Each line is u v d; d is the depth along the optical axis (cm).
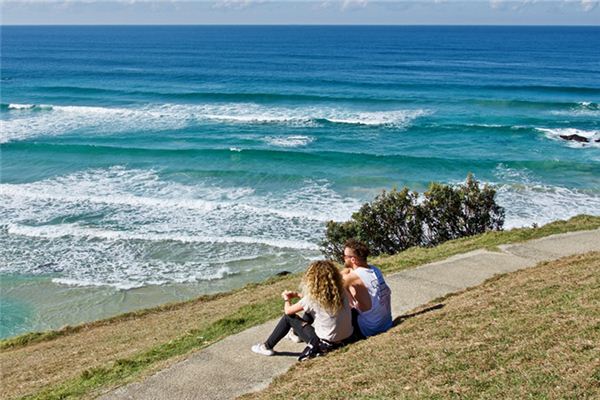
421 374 541
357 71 8081
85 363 911
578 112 4738
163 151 3266
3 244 2050
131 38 19925
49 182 2742
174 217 2281
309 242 2047
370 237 1510
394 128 4009
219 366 678
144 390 630
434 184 1563
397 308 834
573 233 1276
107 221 2244
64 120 4350
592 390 467
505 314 680
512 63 9606
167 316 1241
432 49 13362
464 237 1402
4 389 848
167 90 5903
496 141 3669
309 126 4094
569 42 16988
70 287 1775
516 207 2362
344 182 2761
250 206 2381
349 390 536
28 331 1538
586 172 2938
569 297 711
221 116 4422
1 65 9044
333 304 637
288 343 736
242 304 1123
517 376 507
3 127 4066
